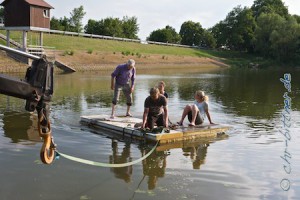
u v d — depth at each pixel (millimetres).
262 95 19281
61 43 45875
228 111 13688
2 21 52312
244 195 5594
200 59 63594
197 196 5516
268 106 15062
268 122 11555
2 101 14266
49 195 5402
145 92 19188
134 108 13641
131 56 50594
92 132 9516
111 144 8461
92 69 39250
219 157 7637
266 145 8672
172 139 8875
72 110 12758
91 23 70875
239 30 87125
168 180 6176
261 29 77750
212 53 75625
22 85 2912
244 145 8664
